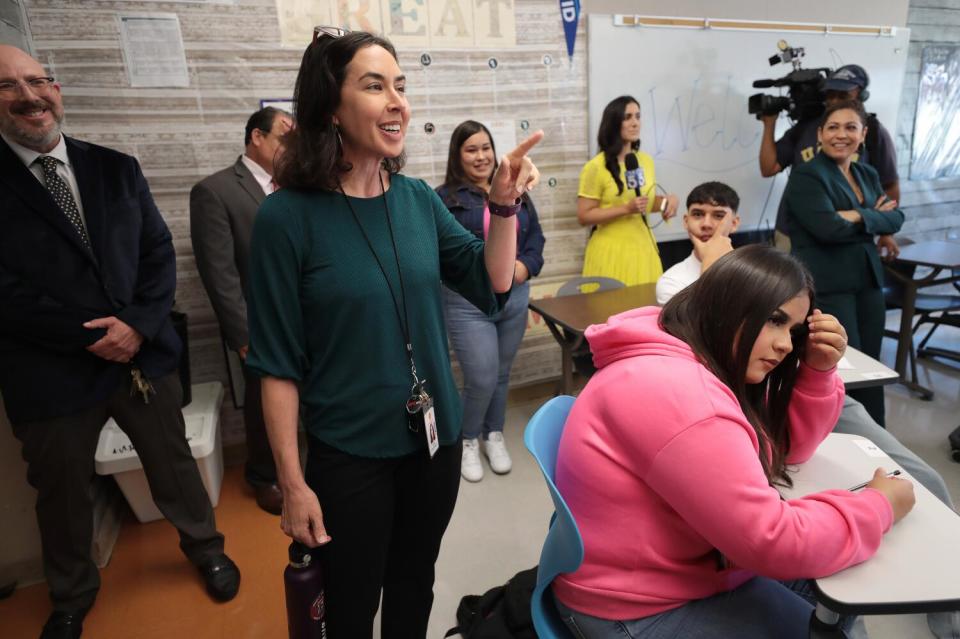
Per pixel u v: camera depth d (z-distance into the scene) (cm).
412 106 260
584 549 92
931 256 291
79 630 164
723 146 329
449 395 113
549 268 306
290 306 99
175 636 163
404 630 127
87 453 159
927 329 386
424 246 109
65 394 150
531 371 312
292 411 102
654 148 313
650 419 83
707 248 186
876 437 157
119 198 159
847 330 235
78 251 150
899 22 355
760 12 317
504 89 274
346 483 106
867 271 233
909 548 84
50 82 144
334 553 109
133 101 222
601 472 90
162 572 189
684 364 88
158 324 162
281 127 208
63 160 152
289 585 106
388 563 124
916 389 292
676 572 92
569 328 202
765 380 106
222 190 204
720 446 79
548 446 105
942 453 240
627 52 291
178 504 176
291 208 98
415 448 109
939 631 149
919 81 376
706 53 310
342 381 103
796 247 242
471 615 155
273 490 223
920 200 403
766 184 346
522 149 100
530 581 131
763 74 327
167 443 171
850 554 80
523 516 214
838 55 344
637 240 283
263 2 229
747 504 78
